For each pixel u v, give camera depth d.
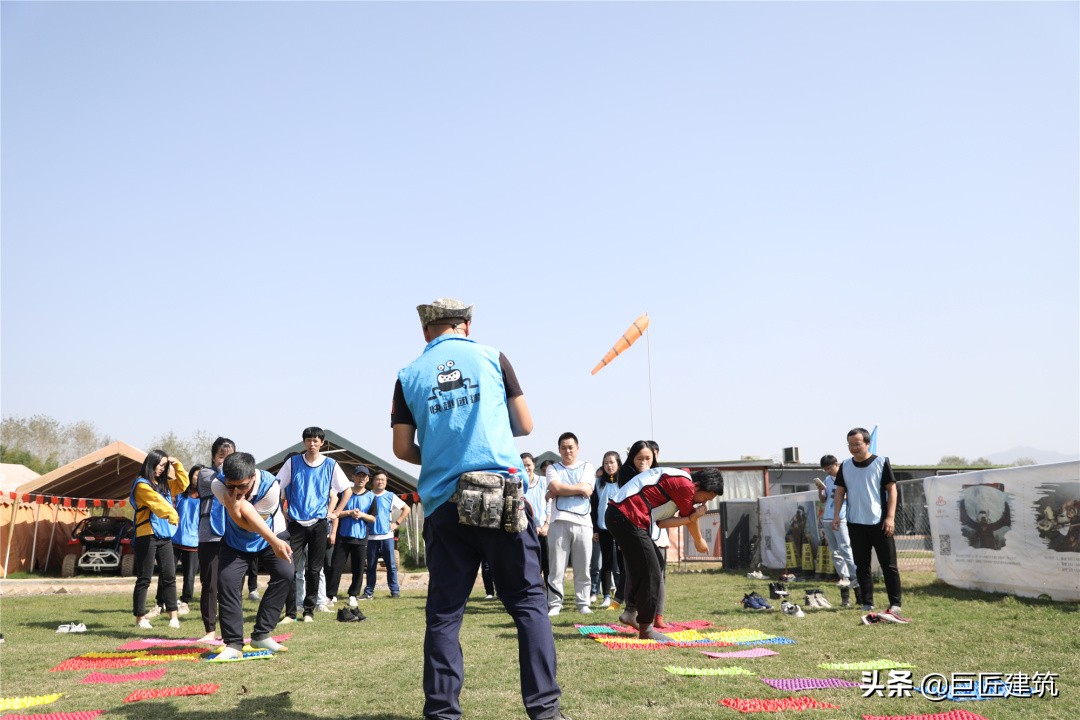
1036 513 9.18
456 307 3.93
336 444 19.59
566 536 8.97
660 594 7.10
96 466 19.52
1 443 48.44
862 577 8.48
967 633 6.62
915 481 13.52
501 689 4.51
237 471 5.39
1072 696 4.36
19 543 19.41
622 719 3.80
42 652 6.45
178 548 10.60
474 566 3.62
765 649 5.93
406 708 4.10
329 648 6.41
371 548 12.39
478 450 3.57
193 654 6.26
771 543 16.20
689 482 6.51
